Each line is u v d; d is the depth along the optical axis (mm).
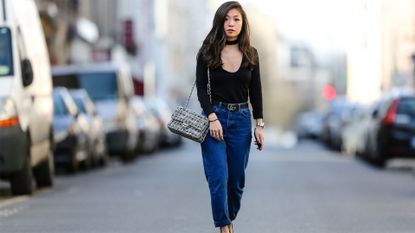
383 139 28047
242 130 10031
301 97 163125
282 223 13477
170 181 22141
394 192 19062
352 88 65125
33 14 20641
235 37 10062
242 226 13094
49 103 20734
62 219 13977
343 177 23812
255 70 10125
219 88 10016
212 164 9883
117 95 32750
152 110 49281
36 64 19547
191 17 132875
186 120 9867
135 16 88812
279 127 146375
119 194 18469
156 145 43875
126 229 12727
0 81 17406
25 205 16266
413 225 13344
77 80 32812
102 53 60375
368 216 14469
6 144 16812
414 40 47375
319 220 13883
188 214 14625
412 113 28016
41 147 19406
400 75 45438
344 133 40781
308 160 33781
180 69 119188
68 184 21531
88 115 28391
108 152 31891
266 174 24859
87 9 67375
